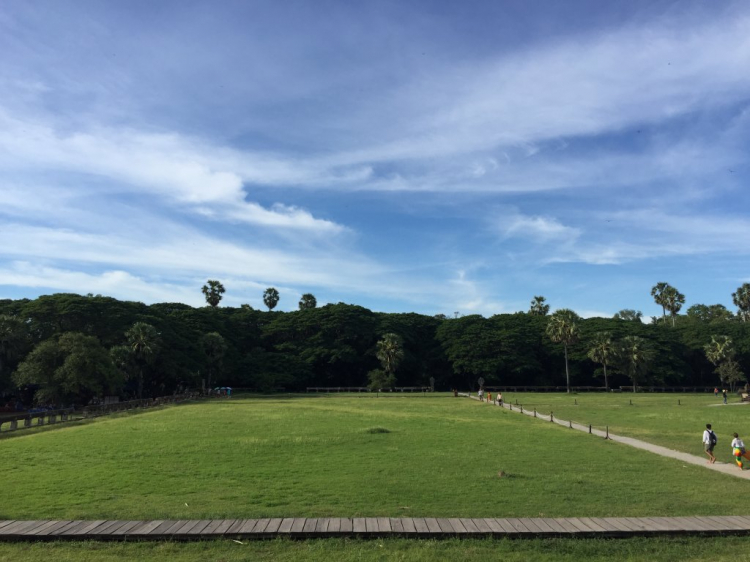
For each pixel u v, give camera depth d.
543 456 20.19
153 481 15.15
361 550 9.09
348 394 85.56
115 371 51.75
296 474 16.20
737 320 127.06
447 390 104.75
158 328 76.38
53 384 48.69
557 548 9.26
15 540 9.55
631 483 15.08
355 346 105.19
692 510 11.92
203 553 8.95
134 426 31.27
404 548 9.23
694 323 111.50
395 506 12.16
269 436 25.58
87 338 51.78
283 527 9.98
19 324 58.66
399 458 19.31
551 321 89.19
